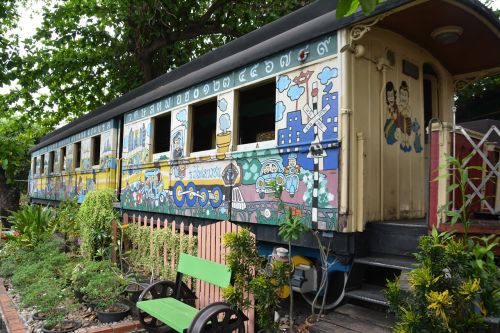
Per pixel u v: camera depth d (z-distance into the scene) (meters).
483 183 3.38
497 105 8.04
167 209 6.54
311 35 4.09
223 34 13.53
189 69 6.49
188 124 6.11
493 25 4.32
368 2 1.77
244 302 3.48
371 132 4.16
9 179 14.09
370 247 4.06
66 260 5.93
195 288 4.74
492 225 3.19
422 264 2.58
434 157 3.48
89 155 10.22
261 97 5.76
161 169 6.79
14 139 14.57
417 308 2.50
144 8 12.13
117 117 8.77
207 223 5.65
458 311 2.42
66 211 7.97
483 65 5.47
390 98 4.45
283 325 3.90
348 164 3.76
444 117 5.49
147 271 5.94
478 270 2.46
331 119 3.91
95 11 12.60
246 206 4.85
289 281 3.57
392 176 4.38
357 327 3.52
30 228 7.48
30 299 4.47
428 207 3.49
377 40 4.35
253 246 3.64
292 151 4.29
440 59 5.35
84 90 15.26
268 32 4.95
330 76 3.96
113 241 6.30
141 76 14.37
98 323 4.29
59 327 4.07
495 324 2.67
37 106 15.25
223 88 5.37
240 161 5.00
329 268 4.00
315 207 4.00
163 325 4.11
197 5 12.68
